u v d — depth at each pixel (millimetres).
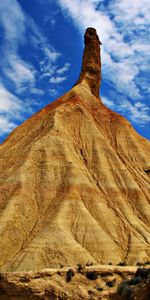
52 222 60844
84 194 67938
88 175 73750
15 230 61594
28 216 64438
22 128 87562
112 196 71062
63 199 65938
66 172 71125
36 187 69375
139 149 85000
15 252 59094
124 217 67500
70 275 40906
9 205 64562
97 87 101938
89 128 83625
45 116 86562
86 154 78750
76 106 87750
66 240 57562
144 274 41688
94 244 59188
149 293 32812
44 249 56156
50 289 38750
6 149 82312
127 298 36469
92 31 104938
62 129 79688
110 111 93688
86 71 102188
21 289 38188
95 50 103875
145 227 67188
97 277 41844
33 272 39688
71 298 38344
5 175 72125
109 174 75562
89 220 62719
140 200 72250
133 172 79875
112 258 58062
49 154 73688
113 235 63344
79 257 55531
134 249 60750
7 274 39062
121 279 42438
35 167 72250
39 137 78562
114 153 80312
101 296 38594
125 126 89438
